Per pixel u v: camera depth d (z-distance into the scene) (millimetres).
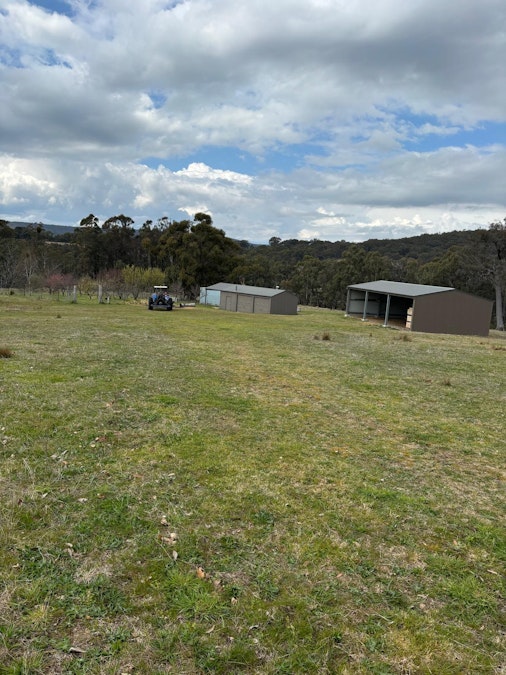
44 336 11828
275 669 1956
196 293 50562
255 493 3559
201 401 6223
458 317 24438
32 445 4219
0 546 2666
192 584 2451
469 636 2223
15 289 38844
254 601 2361
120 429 4832
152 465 3971
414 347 14023
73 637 2059
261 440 4832
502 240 38938
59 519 3000
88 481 3578
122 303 32250
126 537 2854
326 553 2826
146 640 2066
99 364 8297
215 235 54750
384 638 2170
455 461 4645
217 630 2154
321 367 9680
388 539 3047
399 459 4590
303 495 3598
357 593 2480
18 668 1867
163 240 58969
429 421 6047
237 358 10250
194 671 1926
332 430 5391
